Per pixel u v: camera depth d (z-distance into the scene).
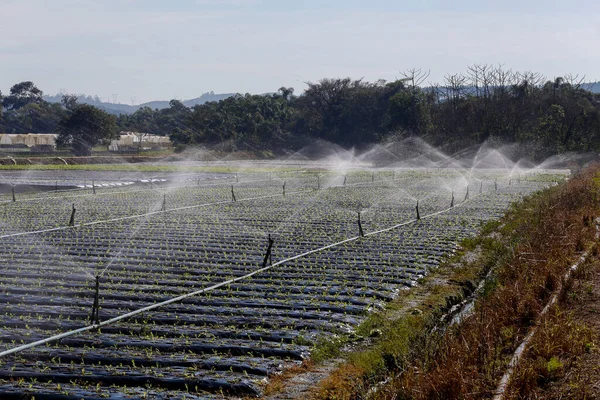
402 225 19.77
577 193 22.88
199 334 9.07
